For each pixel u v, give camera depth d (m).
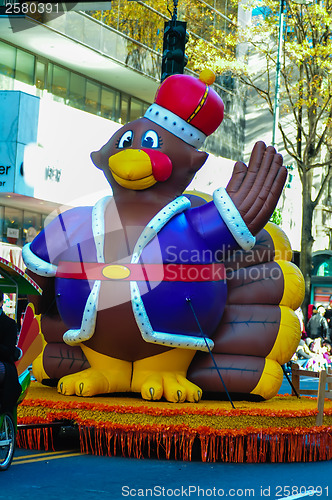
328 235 44.81
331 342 28.27
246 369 11.06
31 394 10.77
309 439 10.13
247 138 40.88
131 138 10.96
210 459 9.62
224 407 10.17
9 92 23.48
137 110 32.69
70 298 10.72
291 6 31.77
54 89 27.94
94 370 10.93
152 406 9.85
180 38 13.09
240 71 33.56
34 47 26.44
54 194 24.94
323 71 32.22
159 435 9.55
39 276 11.28
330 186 45.66
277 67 31.03
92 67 28.55
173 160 10.84
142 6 28.84
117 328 10.48
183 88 10.89
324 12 31.27
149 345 10.59
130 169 10.54
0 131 23.52
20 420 9.80
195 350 10.89
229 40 33.06
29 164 23.81
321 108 33.91
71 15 25.69
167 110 10.93
